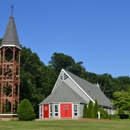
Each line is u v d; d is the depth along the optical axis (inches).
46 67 3235.7
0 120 1727.4
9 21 2030.0
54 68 4099.4
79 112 1930.4
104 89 4537.4
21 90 2571.4
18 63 1972.2
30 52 3034.0
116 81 5002.5
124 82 5231.3
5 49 1959.9
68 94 1991.9
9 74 1946.4
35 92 2657.5
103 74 5049.2
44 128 1058.7
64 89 2039.9
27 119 1657.2
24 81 2613.2
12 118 1807.3
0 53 1995.6
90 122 1466.5
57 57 4104.3
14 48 1950.1
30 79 2677.2
